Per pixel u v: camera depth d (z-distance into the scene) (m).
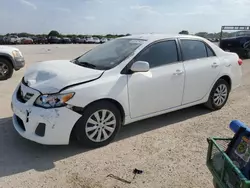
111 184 2.95
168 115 5.13
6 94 6.55
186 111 5.36
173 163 3.41
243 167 2.11
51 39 49.06
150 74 4.16
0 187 2.89
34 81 3.73
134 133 4.30
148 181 3.02
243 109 5.54
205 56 5.06
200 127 4.57
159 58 4.36
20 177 3.08
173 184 2.98
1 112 5.14
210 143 2.51
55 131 3.40
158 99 4.31
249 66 12.02
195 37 5.00
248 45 15.16
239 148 2.25
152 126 4.59
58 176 3.10
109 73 3.82
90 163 3.39
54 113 3.36
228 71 5.35
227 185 2.11
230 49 15.50
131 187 2.90
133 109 4.05
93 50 4.87
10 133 4.22
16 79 8.51
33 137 3.47
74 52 19.95
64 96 3.39
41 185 2.93
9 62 8.51
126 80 3.90
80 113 3.53
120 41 4.71
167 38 4.55
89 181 3.01
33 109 3.45
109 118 3.81
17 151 3.67
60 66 4.06
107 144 3.89
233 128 2.45
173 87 4.46
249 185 1.83
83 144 3.73
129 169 3.26
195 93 4.86
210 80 5.05
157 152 3.69
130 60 4.02
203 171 3.24
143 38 4.48
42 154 3.61
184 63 4.65
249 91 7.09
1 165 3.32
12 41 44.22
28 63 12.36
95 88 3.60
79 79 3.58
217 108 5.41
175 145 3.90
